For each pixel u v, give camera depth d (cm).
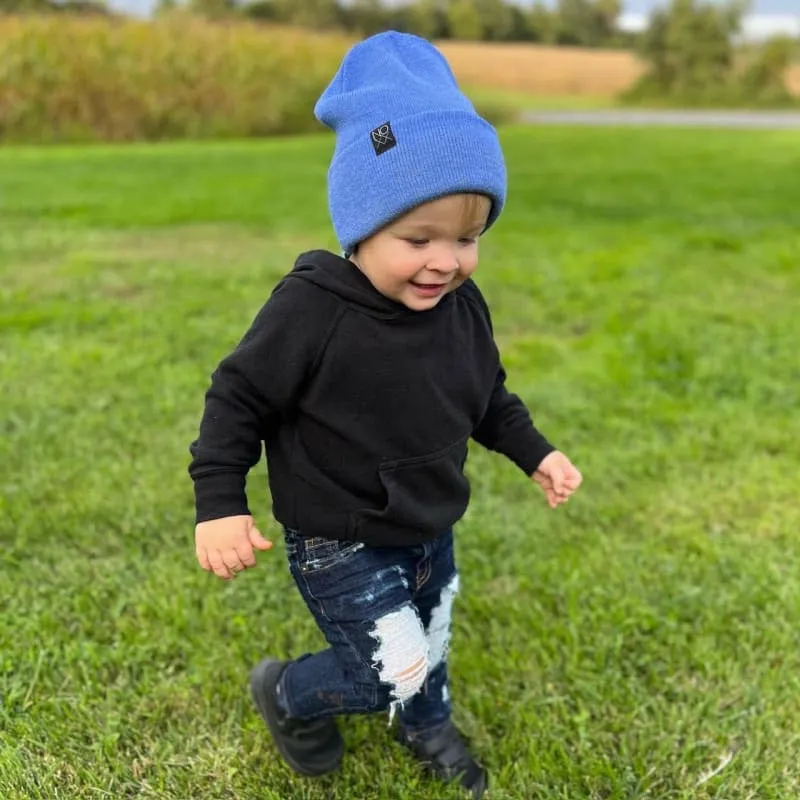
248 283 580
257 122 1822
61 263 634
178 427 362
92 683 222
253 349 163
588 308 537
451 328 174
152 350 445
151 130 1708
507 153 1448
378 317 165
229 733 210
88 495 306
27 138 1589
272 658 212
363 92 168
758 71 3073
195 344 457
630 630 245
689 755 206
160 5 2267
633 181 1122
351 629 175
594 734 212
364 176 163
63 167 1179
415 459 170
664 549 286
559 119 2398
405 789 195
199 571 268
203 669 227
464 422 177
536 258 672
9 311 504
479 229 169
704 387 415
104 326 485
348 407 166
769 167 1252
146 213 840
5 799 187
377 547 174
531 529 296
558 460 197
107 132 1669
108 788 194
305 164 1270
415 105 163
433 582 190
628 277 611
